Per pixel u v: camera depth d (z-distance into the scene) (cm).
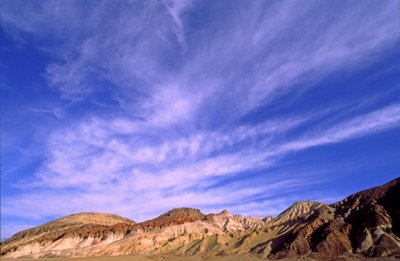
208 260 13538
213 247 15262
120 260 14875
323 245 11944
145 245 17912
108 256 16075
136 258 15100
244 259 12712
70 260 15338
